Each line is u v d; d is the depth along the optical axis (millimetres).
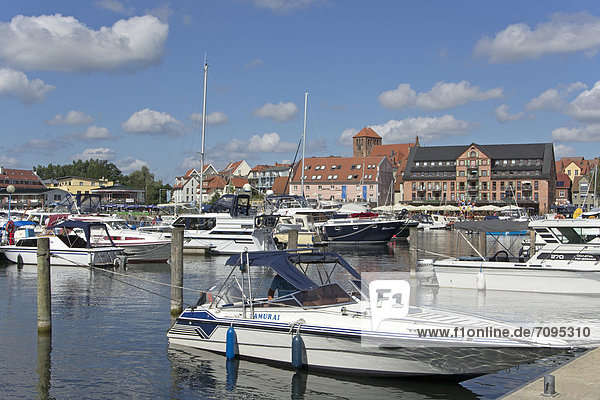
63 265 30328
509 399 7902
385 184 122000
